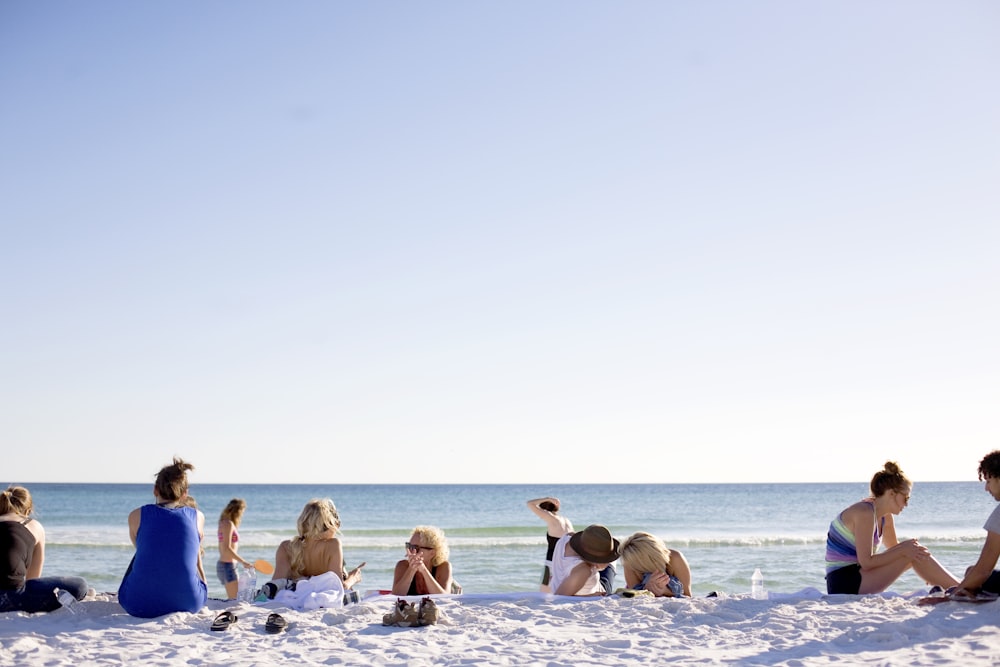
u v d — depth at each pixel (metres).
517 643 6.13
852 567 8.17
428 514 56.44
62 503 64.25
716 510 56.22
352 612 7.29
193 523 7.35
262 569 8.84
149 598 7.11
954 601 7.00
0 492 7.59
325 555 8.09
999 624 6.16
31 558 7.41
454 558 23.42
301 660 5.63
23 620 6.88
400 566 8.75
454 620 7.09
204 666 5.45
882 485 8.12
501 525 47.34
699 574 18.69
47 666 5.39
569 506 62.75
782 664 5.29
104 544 27.55
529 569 20.84
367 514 56.59
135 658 5.68
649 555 8.31
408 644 6.11
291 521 47.06
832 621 6.63
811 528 39.19
